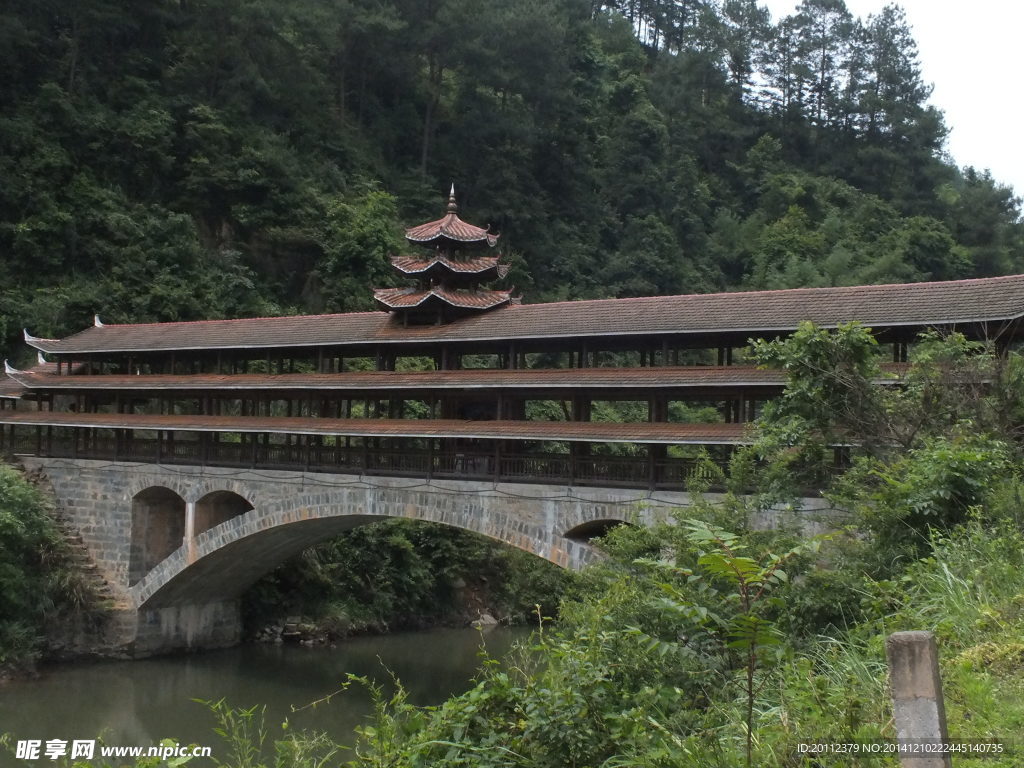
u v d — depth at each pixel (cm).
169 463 3988
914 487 1664
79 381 4281
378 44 7931
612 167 8700
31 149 5838
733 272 8781
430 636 5009
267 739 3080
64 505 4281
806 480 2220
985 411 2167
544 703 1075
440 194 7856
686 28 11331
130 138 6191
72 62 6228
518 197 7819
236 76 6888
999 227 9481
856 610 1444
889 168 10138
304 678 3944
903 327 2745
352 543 5169
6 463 4303
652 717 1102
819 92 10750
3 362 5322
